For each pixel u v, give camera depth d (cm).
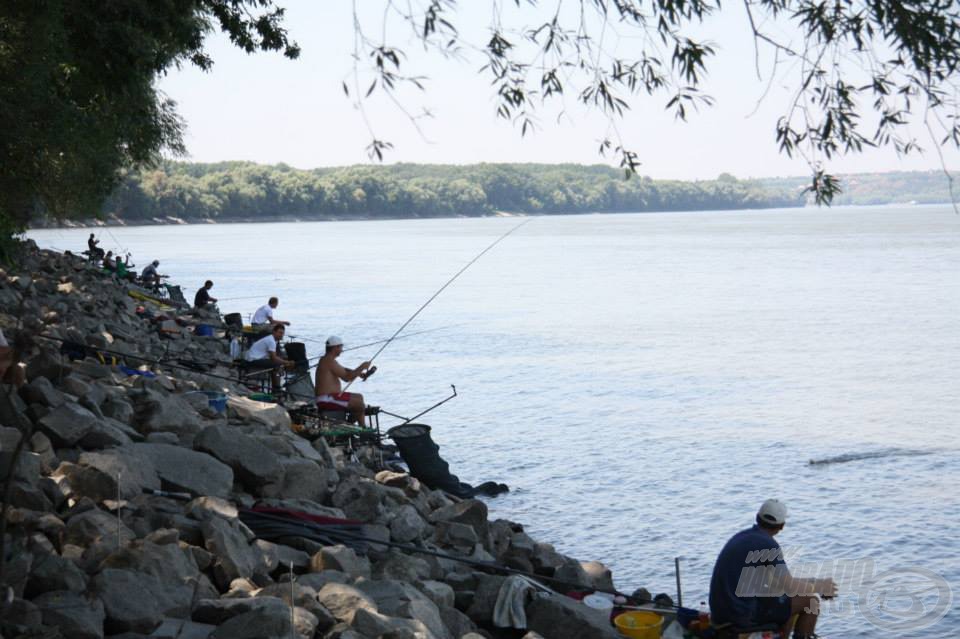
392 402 3341
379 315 6256
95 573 879
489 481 2347
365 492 1383
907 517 2105
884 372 4041
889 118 732
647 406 3291
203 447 1323
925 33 687
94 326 2847
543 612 1069
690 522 2070
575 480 2375
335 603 905
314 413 2006
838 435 2859
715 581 1053
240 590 909
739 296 7681
